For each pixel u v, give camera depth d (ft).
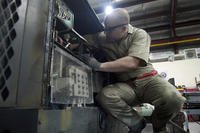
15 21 1.81
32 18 1.96
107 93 3.56
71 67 2.76
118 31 3.94
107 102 3.49
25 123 1.59
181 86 11.45
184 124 7.43
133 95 3.95
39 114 1.61
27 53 1.85
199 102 9.14
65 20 2.72
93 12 3.46
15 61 1.76
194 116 10.61
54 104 2.26
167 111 4.33
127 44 4.08
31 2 1.97
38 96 1.87
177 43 14.40
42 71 1.95
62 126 1.97
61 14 2.62
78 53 3.15
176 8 12.00
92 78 3.55
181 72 12.50
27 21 1.91
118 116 3.54
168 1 11.52
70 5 3.20
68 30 2.77
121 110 3.56
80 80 2.95
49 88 2.09
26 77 1.81
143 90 4.16
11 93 1.69
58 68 2.44
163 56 14.76
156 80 4.16
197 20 13.05
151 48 15.08
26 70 1.82
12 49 1.75
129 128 3.73
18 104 1.72
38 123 1.58
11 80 1.71
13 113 1.63
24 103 1.76
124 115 3.58
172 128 6.63
